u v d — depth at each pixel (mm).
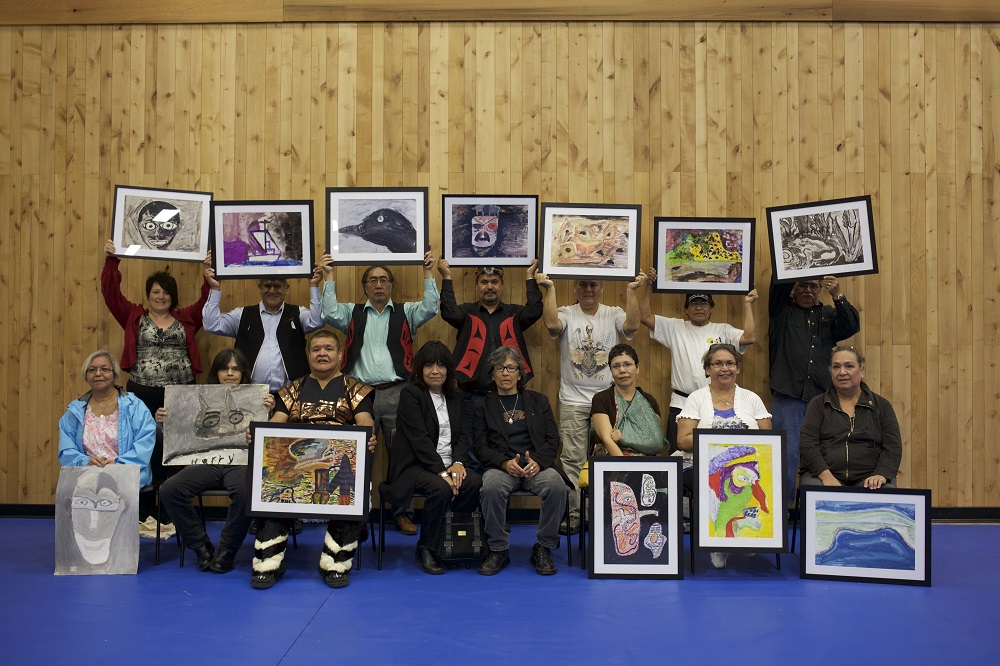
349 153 6219
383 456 6062
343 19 6223
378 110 6223
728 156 6219
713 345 5004
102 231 6242
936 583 4465
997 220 6242
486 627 3691
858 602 4109
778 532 4609
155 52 6270
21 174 6273
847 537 4527
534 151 6211
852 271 5684
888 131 6238
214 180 6234
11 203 6270
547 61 6223
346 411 4840
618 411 5012
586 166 6215
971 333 6207
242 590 4266
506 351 4945
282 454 4527
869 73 6242
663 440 5008
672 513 4574
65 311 6238
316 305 5734
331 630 3639
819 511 4574
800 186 6215
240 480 4582
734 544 4605
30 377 6230
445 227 5883
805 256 5781
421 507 6043
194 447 4746
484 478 4684
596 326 5848
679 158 6215
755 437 4684
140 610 3912
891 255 6219
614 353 5039
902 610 3982
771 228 5863
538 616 3854
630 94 6219
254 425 4551
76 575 4535
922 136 6242
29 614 3846
